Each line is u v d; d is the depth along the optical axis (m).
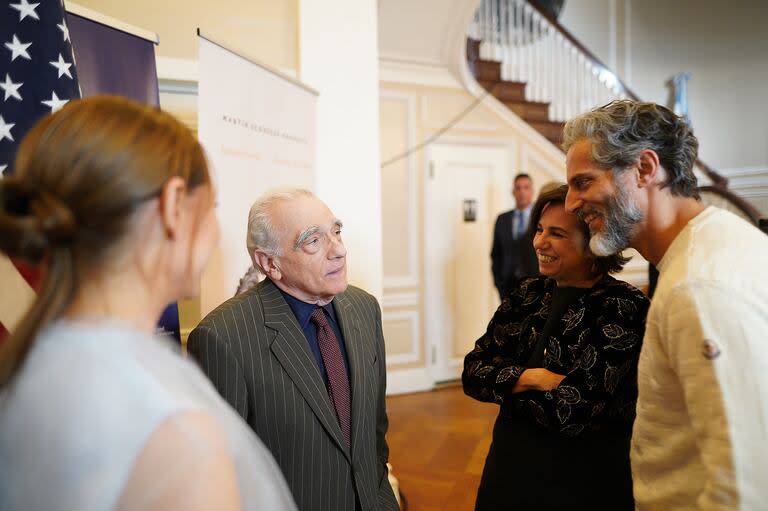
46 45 1.22
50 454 0.43
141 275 0.51
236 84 1.86
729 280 0.70
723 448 0.66
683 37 6.43
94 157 0.47
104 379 0.45
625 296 1.14
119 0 2.24
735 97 6.20
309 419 1.13
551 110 4.75
